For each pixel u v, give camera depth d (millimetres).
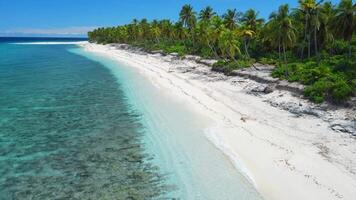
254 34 67438
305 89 37812
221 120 32156
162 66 74500
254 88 43812
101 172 21797
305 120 30906
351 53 52625
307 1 50281
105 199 18609
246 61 60188
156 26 122750
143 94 44750
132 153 24750
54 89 49000
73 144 26609
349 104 31719
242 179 20422
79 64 85000
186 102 39594
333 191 18594
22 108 37625
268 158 23094
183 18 94125
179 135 28297
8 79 58656
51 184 20297
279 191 18922
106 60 96125
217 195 18766
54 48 173625
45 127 30828
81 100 41656
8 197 18844
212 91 45156
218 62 61844
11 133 29125
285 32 46875
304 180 19906
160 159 23641
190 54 88562
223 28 65375
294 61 56844
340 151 23703
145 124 31578
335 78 38000
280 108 35375
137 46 133500
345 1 47188
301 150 24219
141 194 19031
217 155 23969
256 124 30641
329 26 50688
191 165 22547
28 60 97625
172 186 19891
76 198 18734
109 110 36719
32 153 24859
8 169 22219
